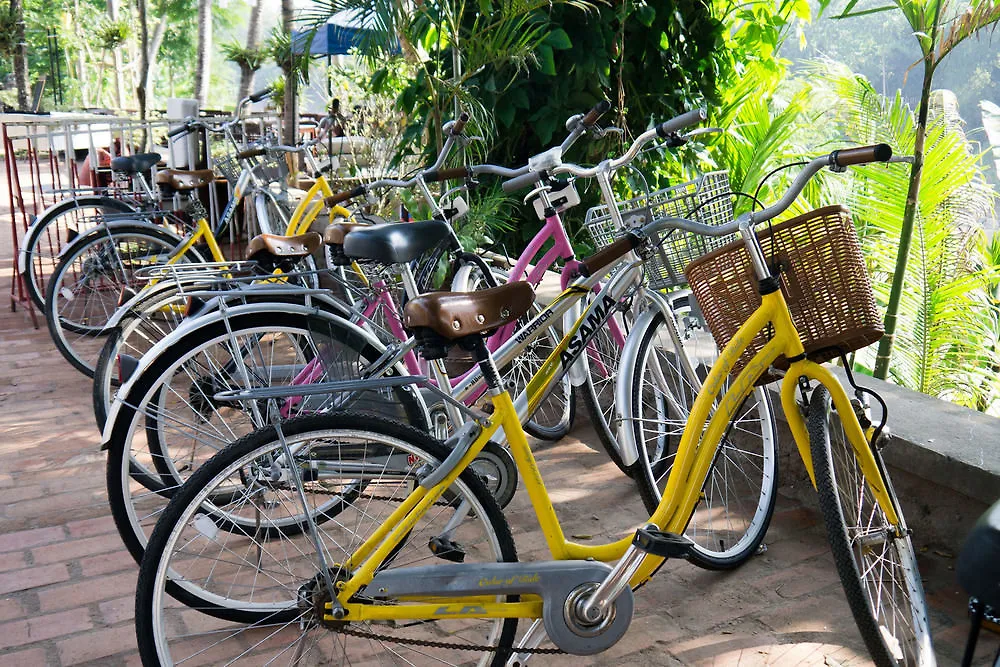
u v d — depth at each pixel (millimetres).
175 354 2549
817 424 2146
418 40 5055
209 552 2811
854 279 2135
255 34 13875
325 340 2578
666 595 2623
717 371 2115
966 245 6008
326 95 8539
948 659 2307
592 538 2955
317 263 4594
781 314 2139
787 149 6539
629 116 5496
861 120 5832
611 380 3420
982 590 1122
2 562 2812
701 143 5789
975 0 4195
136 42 26766
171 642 2395
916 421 2867
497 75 5062
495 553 2061
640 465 2631
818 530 2984
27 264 5133
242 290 2496
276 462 2102
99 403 3154
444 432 2721
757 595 2615
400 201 5043
